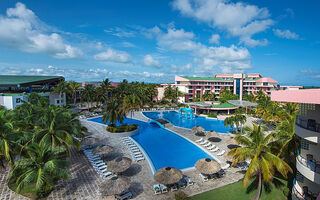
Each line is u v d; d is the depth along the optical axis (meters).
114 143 30.50
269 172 13.52
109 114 35.62
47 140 17.97
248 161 23.12
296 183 16.97
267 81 89.00
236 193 16.91
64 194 16.39
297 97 11.40
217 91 94.19
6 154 15.60
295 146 17.69
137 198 16.11
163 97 82.94
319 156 15.38
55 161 15.27
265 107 44.88
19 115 24.23
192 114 53.97
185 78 93.12
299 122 14.95
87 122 45.28
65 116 21.20
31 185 17.53
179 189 17.48
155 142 32.09
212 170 18.30
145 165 22.66
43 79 54.12
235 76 90.12
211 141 31.06
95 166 21.47
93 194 16.50
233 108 58.84
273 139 19.50
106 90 64.00
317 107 14.75
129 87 70.38
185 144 31.02
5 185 17.62
